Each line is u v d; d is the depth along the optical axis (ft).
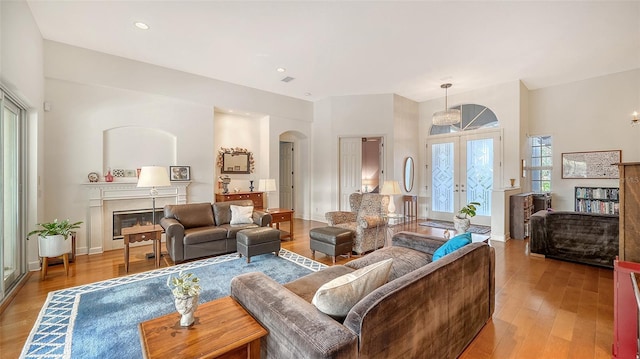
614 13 10.46
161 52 13.93
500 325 7.39
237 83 18.74
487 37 12.32
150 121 15.61
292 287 6.54
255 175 21.97
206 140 17.60
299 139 25.02
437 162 22.95
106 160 14.47
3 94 8.91
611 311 8.11
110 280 10.31
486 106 19.88
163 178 12.51
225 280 10.28
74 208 13.44
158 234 11.80
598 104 17.72
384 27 11.44
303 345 3.78
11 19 8.77
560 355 6.22
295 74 17.01
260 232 12.69
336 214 15.16
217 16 10.67
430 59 14.75
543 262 12.51
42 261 10.40
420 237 9.63
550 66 15.85
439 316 5.21
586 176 18.19
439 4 9.90
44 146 12.60
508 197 16.67
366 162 21.72
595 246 11.89
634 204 6.67
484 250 7.02
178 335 4.30
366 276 4.77
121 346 6.45
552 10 10.28
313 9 10.21
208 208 14.75
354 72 16.63
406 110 22.40
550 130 19.56
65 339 6.69
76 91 13.47
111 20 11.01
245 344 4.32
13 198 10.33
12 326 7.27
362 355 3.78
